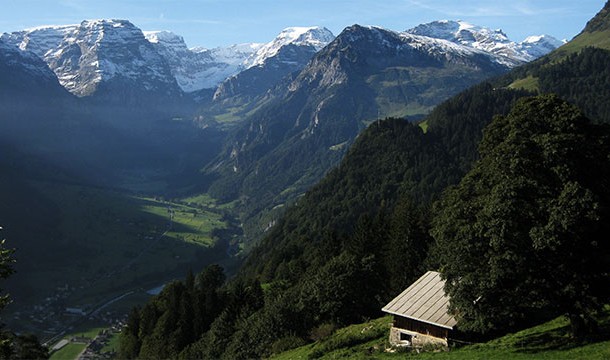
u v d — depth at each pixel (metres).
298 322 88.56
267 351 84.62
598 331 48.44
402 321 64.06
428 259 98.31
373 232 118.69
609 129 48.69
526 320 60.62
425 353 56.06
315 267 124.06
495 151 48.31
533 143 46.25
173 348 122.69
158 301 160.62
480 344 55.28
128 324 162.88
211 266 176.38
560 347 47.69
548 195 45.03
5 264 44.38
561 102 48.03
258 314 97.12
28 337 70.56
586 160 45.47
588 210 42.06
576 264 44.78
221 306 130.62
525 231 44.84
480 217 46.78
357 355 61.94
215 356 100.06
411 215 107.19
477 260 48.59
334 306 88.06
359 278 91.25
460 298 50.19
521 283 46.94
